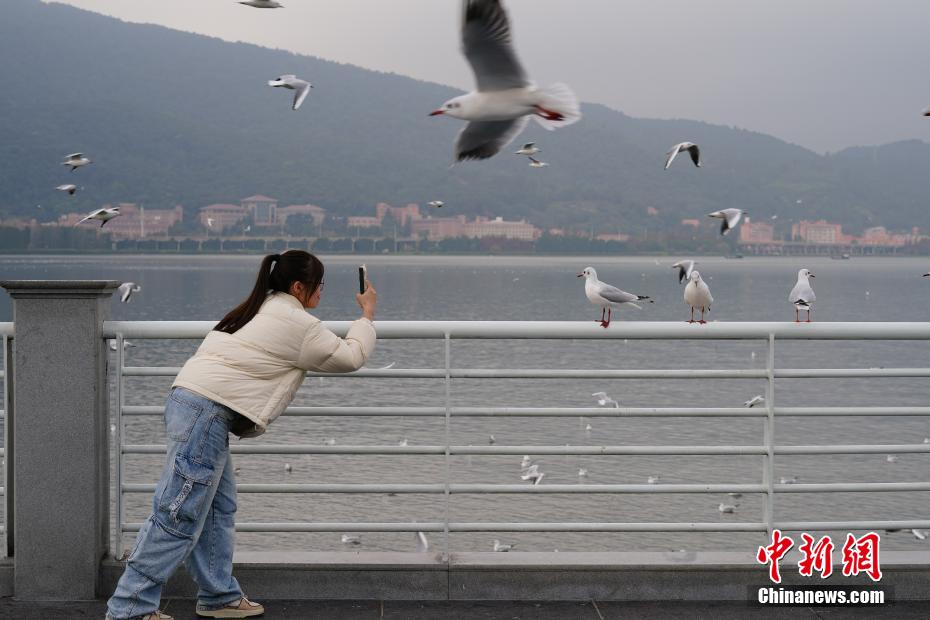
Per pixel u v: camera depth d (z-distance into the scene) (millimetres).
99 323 4652
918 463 18656
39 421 4605
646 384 31641
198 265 187875
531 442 20188
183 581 4758
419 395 25766
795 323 4801
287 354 4164
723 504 14875
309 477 16281
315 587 4707
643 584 4719
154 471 16016
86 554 4641
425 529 4820
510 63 3889
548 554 4848
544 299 94875
